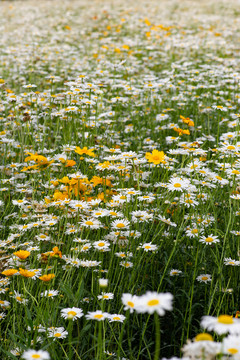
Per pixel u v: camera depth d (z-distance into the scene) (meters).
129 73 7.71
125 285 2.62
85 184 3.32
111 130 5.31
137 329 2.55
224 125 5.70
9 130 4.91
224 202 3.52
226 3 19.39
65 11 17.06
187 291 2.75
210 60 8.55
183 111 6.20
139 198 3.01
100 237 3.03
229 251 2.84
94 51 9.91
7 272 2.30
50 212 3.18
